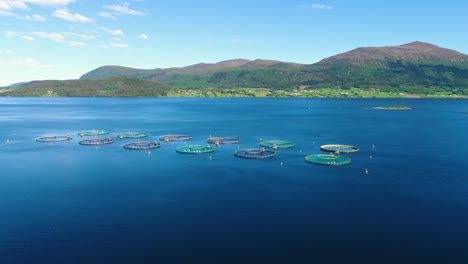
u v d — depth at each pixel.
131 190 97.12
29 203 88.00
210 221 77.12
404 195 93.31
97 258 63.28
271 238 69.81
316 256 63.69
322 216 79.62
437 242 68.31
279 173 113.50
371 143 169.75
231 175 111.31
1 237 70.69
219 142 170.62
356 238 69.81
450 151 149.62
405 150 152.00
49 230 73.50
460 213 81.50
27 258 63.38
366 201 88.75
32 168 121.56
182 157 137.62
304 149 153.75
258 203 87.12
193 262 61.94
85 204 87.00
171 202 88.00
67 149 155.62
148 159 134.62
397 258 63.03
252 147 158.88
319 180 106.12
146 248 66.31
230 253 64.56
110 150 152.75
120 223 76.31
